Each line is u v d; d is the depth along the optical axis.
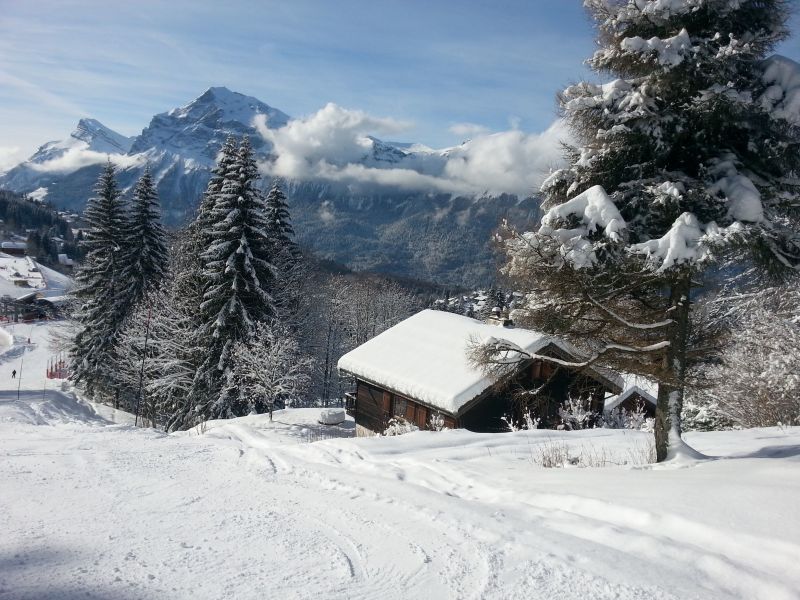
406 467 9.29
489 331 21.94
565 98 9.23
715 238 7.36
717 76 8.00
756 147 8.32
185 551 4.88
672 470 7.70
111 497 7.02
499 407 19.73
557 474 8.09
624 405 25.91
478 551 4.81
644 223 8.68
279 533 5.42
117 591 3.94
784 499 5.33
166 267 38.09
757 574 4.15
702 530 5.00
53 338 55.53
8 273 116.94
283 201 37.69
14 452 10.20
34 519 5.90
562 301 9.00
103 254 37.81
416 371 20.31
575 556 4.65
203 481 8.05
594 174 8.99
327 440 12.14
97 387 38.38
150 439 12.27
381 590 4.04
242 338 27.31
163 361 30.53
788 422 16.81
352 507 6.41
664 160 8.91
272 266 28.11
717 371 18.55
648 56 8.29
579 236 8.23
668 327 8.98
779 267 8.49
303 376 29.97
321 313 51.12
